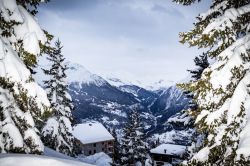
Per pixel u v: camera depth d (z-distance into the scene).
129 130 40.47
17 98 10.29
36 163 7.67
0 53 9.92
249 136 7.86
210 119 9.32
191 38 10.09
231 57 9.24
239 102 8.60
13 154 8.80
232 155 8.10
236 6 10.38
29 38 10.80
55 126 26.67
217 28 9.58
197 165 9.39
